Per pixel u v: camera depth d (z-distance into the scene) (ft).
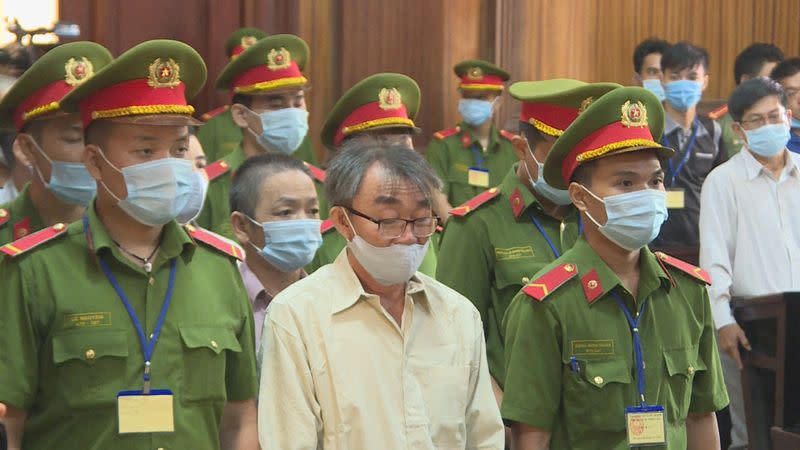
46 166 13.79
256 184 15.43
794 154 22.84
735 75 28.78
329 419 10.76
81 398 11.44
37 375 11.53
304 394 10.82
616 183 12.89
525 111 16.02
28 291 11.51
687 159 24.38
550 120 15.72
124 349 11.59
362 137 11.48
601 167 12.95
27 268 11.57
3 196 17.12
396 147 11.09
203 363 11.84
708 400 13.48
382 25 28.07
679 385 13.07
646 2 29.89
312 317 11.02
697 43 30.19
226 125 26.27
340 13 27.76
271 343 10.99
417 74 28.37
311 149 26.45
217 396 11.89
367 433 10.67
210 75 27.09
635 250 13.15
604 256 13.20
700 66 24.48
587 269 13.06
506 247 16.19
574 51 29.30
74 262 11.76
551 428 12.96
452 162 27.71
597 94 15.46
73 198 13.88
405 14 28.22
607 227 12.89
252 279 15.43
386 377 10.86
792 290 20.95
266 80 21.43
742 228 21.21
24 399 11.39
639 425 12.56
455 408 10.97
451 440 10.91
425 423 10.78
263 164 15.64
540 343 12.91
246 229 15.53
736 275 21.24
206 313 12.03
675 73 24.47
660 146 12.80
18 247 11.62
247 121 21.50
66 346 11.48
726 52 30.35
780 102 21.02
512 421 13.14
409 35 28.27
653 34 29.94
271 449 10.62
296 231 15.37
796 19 30.66
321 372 10.84
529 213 16.40
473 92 27.45
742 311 19.84
